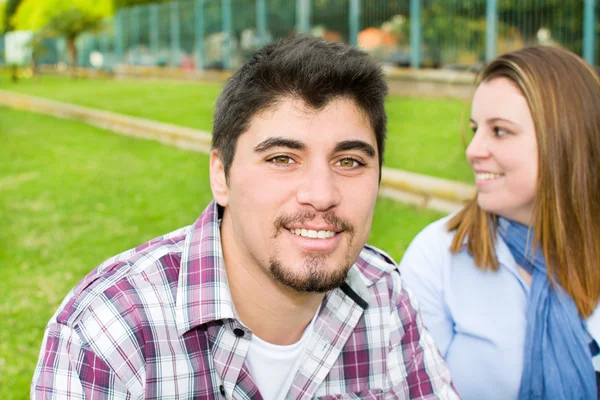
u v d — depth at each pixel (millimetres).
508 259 2309
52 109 15508
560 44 11344
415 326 1891
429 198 5918
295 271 1449
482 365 2254
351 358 1756
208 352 1540
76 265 5051
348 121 1433
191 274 1555
